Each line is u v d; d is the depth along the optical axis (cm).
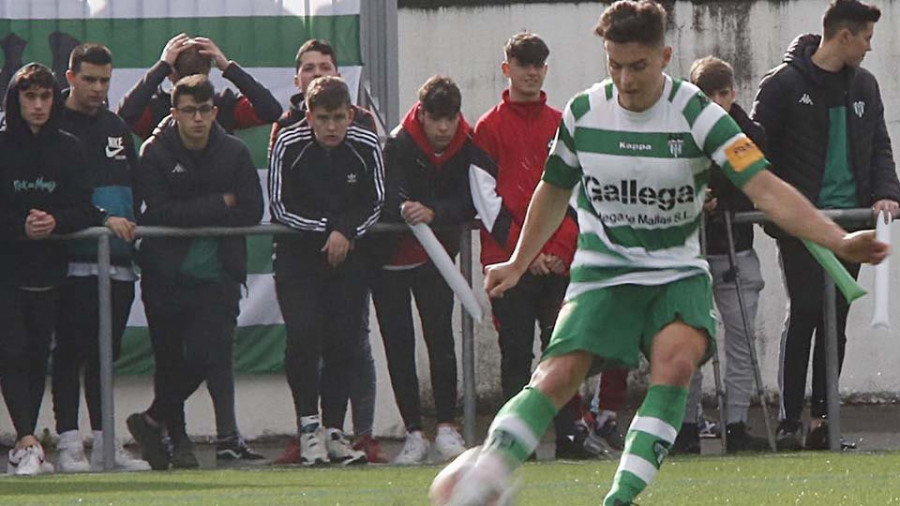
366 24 3084
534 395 1320
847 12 2572
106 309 2533
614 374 2616
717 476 2102
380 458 2600
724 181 2559
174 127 2562
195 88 2516
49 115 2469
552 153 1412
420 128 2534
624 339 1359
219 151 2558
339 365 2544
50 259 2505
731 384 2633
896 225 3675
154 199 2541
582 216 1396
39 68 2469
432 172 2536
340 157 2512
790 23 3725
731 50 3728
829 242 1275
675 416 1342
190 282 2542
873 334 3672
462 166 2545
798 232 1294
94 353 2559
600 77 3678
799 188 2595
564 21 3678
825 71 2595
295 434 2991
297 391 2536
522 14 3681
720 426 2745
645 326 1373
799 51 2623
